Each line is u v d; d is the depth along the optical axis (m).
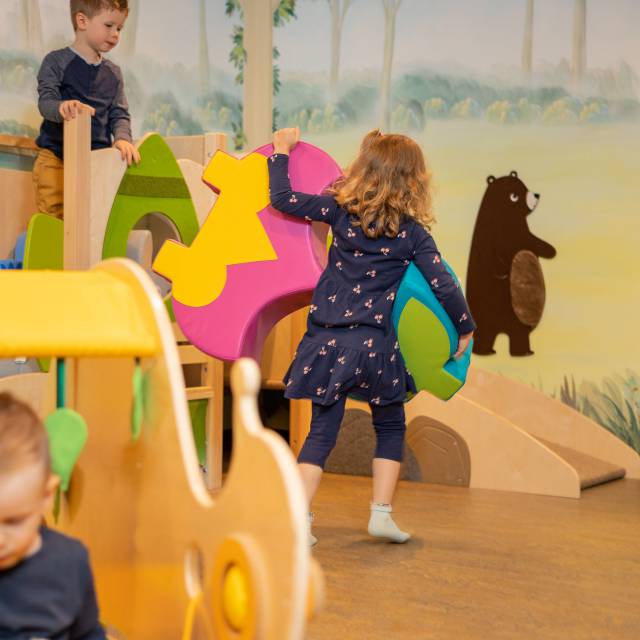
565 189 3.44
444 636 1.54
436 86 3.66
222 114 3.92
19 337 1.05
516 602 1.73
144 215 2.65
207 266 2.24
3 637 0.95
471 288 3.58
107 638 1.10
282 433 3.55
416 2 3.69
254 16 3.97
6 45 2.94
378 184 2.05
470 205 3.60
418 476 2.93
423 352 2.10
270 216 2.20
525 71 3.51
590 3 3.42
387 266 2.05
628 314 3.35
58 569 0.96
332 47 3.85
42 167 2.70
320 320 2.05
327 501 2.58
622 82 3.38
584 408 3.40
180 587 1.05
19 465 0.88
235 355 2.19
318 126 3.89
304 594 0.83
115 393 1.21
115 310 1.13
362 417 2.97
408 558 2.01
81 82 2.72
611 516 2.50
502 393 3.49
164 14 3.62
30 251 2.46
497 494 2.75
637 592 1.81
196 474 1.05
